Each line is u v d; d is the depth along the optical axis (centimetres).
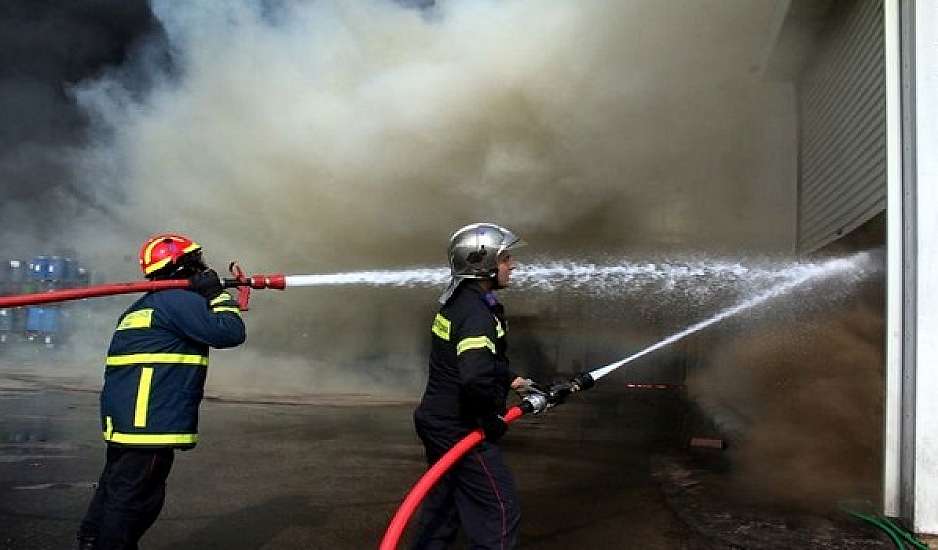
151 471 323
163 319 327
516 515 308
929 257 460
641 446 839
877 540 434
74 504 482
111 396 324
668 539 442
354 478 595
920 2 471
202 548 405
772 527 459
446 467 286
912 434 458
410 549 328
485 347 296
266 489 548
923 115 467
